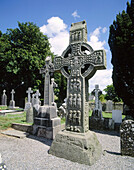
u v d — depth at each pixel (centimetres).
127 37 786
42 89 2220
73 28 427
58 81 2400
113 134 663
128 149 362
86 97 391
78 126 360
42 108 569
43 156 346
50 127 527
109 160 331
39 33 2206
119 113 826
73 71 396
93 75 405
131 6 845
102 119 764
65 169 281
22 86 2191
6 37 2033
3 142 466
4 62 1855
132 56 760
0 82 2117
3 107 1656
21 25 2059
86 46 388
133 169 287
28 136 552
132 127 365
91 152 320
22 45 1955
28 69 1939
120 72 830
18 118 874
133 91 805
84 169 281
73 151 324
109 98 2458
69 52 444
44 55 2112
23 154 360
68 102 391
